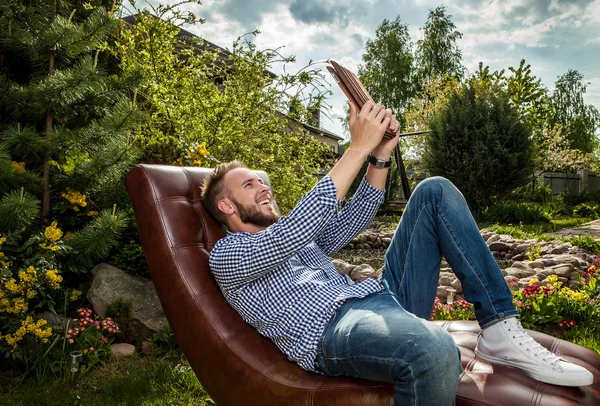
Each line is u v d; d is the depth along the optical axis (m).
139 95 5.74
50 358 2.70
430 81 21.95
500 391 1.40
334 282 1.78
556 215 14.99
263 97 5.79
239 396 1.63
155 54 5.63
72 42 3.46
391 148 1.84
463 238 1.66
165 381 2.56
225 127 5.41
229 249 1.65
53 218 3.54
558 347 1.76
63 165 3.68
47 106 3.38
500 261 6.77
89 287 3.36
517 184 12.73
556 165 21.84
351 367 1.46
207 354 1.70
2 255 2.72
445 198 1.71
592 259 6.00
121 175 3.65
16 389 2.44
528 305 3.55
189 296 1.76
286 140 6.01
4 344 2.59
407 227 1.78
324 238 2.04
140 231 1.90
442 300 4.15
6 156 3.07
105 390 2.45
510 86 19.64
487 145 12.83
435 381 1.26
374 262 6.77
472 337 1.88
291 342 1.62
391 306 1.55
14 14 3.39
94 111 3.68
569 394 1.42
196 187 2.10
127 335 2.99
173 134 5.53
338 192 1.58
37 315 3.00
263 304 1.64
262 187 1.91
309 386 1.51
